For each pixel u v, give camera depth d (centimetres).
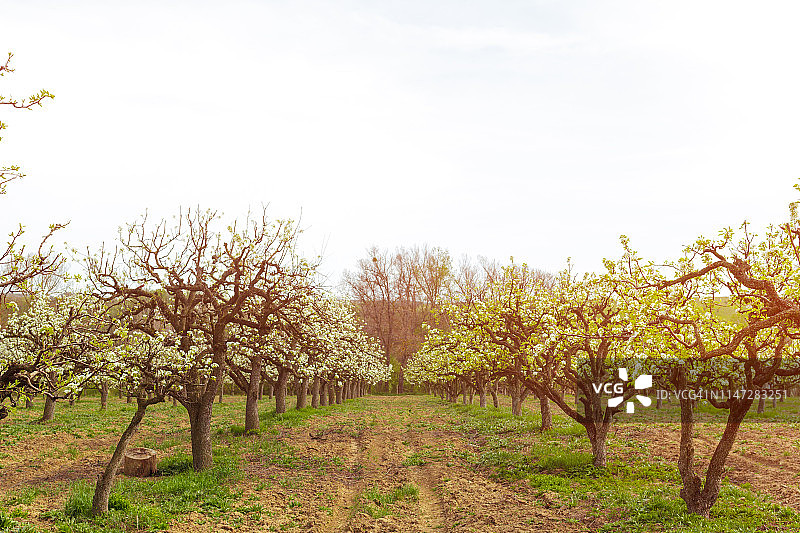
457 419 3972
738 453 2111
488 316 2162
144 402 1534
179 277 2073
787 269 1302
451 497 1800
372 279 9762
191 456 2278
